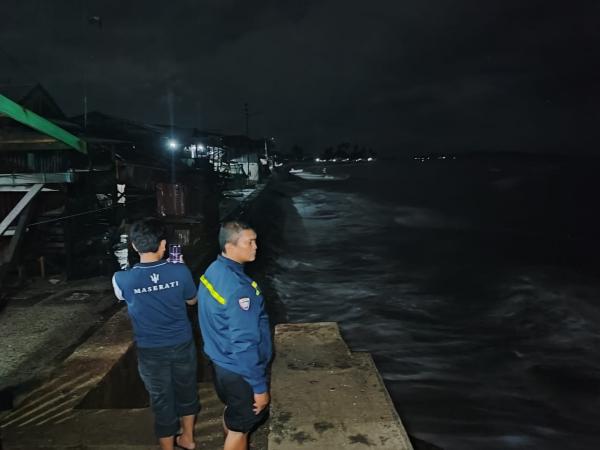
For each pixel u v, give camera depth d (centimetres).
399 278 1841
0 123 779
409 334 1224
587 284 1658
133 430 371
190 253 1559
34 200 1046
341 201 5106
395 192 6406
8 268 988
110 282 1124
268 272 1931
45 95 1864
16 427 381
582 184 6806
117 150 1950
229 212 2591
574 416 788
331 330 469
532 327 1240
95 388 458
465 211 4291
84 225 1287
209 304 251
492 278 1797
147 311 294
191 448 335
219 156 4172
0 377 595
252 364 236
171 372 308
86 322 825
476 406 827
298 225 3362
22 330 788
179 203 1599
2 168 1229
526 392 877
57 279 1167
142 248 297
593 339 1141
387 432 299
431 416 794
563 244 2600
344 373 378
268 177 6406
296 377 371
